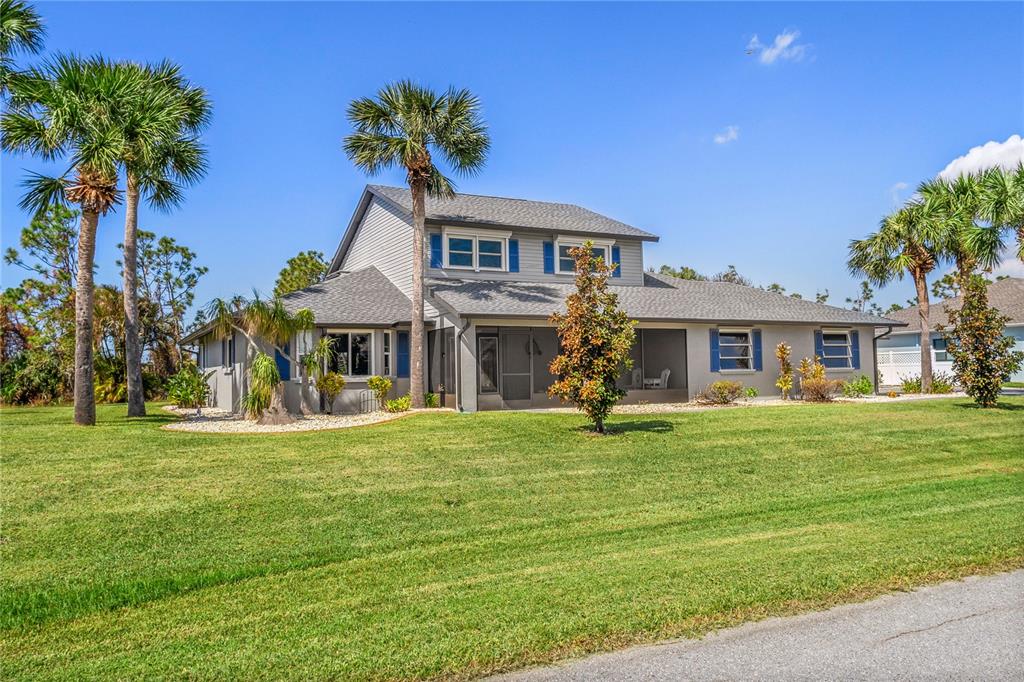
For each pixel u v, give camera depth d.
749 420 15.98
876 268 26.55
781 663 4.24
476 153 20.22
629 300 23.00
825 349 25.03
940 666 4.17
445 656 4.37
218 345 26.33
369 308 21.98
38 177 15.87
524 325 19.25
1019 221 21.25
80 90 15.61
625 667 4.21
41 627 5.19
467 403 18.47
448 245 23.56
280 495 9.30
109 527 7.88
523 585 5.84
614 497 9.65
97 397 28.55
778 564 6.23
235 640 4.77
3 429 15.12
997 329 18.42
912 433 14.70
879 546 6.79
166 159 18.25
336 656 4.41
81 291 16.30
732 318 22.47
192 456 11.70
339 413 20.17
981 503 8.93
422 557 6.96
